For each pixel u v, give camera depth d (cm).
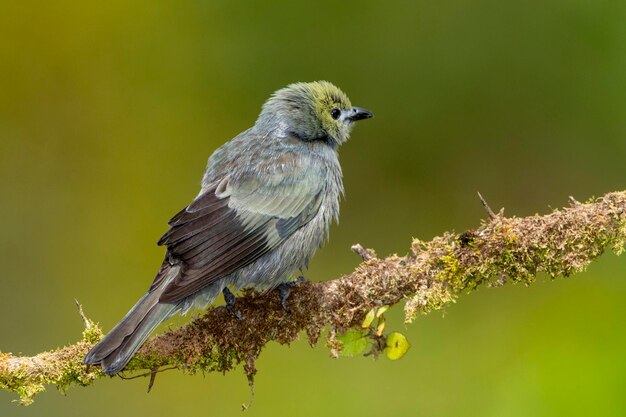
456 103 1645
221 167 949
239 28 1714
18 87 1720
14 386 802
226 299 863
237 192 916
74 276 1603
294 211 931
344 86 1675
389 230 1611
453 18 1647
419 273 840
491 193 1616
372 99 1661
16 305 1570
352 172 1645
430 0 1652
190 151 1702
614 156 1598
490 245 828
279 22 1695
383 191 1638
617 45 1598
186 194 1677
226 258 872
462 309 1388
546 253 824
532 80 1631
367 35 1670
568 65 1620
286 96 1023
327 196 976
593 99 1611
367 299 846
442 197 1628
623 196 830
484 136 1639
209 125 1711
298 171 948
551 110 1625
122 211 1661
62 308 1566
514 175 1620
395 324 1384
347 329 854
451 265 834
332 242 1605
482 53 1636
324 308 854
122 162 1695
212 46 1723
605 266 1368
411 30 1653
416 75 1652
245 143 979
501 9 1633
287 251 927
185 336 842
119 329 796
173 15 1741
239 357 854
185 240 863
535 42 1627
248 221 905
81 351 814
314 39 1683
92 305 1562
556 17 1620
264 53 1703
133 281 1603
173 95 1727
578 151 1614
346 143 1652
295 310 857
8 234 1630
